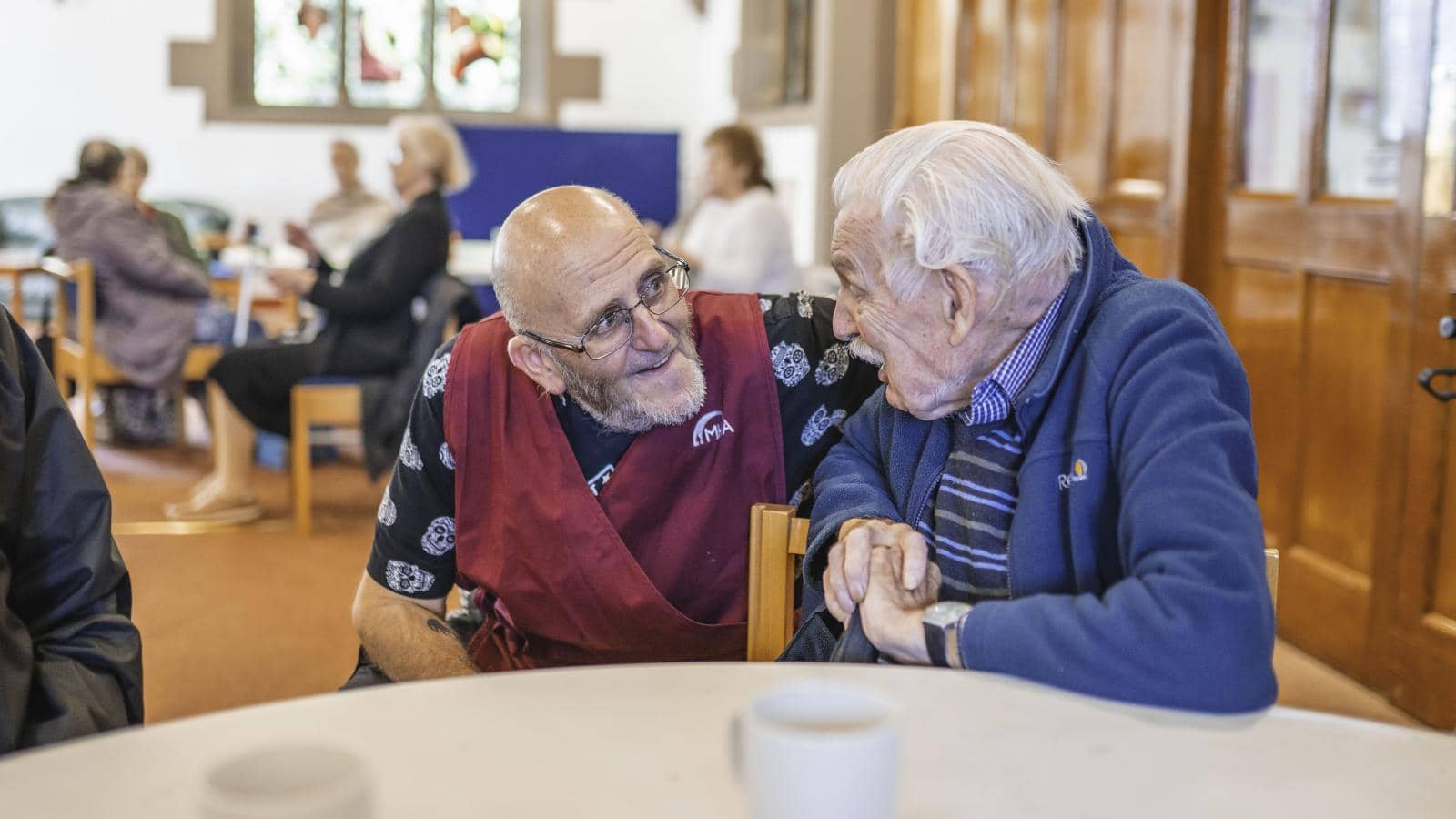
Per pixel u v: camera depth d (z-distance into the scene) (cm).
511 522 156
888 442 139
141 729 93
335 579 395
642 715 95
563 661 159
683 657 155
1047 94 421
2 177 885
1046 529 120
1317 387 307
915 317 122
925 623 110
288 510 479
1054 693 100
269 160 902
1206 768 88
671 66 936
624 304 145
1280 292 320
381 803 81
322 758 66
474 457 157
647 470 155
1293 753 90
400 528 165
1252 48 331
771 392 158
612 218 148
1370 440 288
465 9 938
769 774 67
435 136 428
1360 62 290
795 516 136
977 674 104
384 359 427
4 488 132
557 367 150
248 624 351
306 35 922
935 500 133
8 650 123
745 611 157
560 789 83
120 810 80
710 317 161
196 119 888
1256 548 103
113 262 525
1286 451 320
